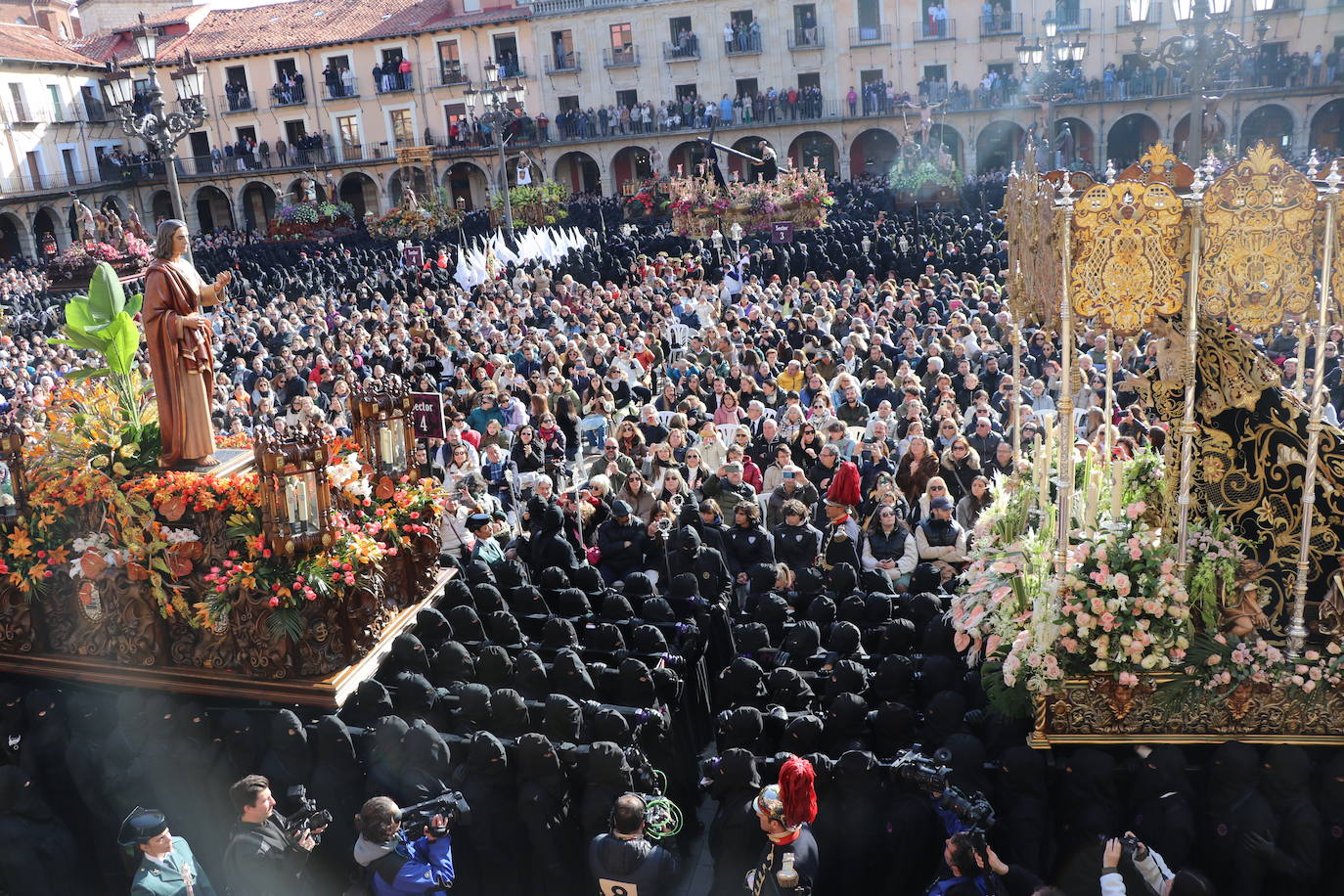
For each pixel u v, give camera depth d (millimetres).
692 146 48938
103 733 6816
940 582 8016
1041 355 14570
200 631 7398
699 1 47906
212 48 53219
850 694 6348
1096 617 5855
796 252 25578
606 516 10125
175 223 7574
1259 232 5250
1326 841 5379
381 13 53031
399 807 5980
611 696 7090
